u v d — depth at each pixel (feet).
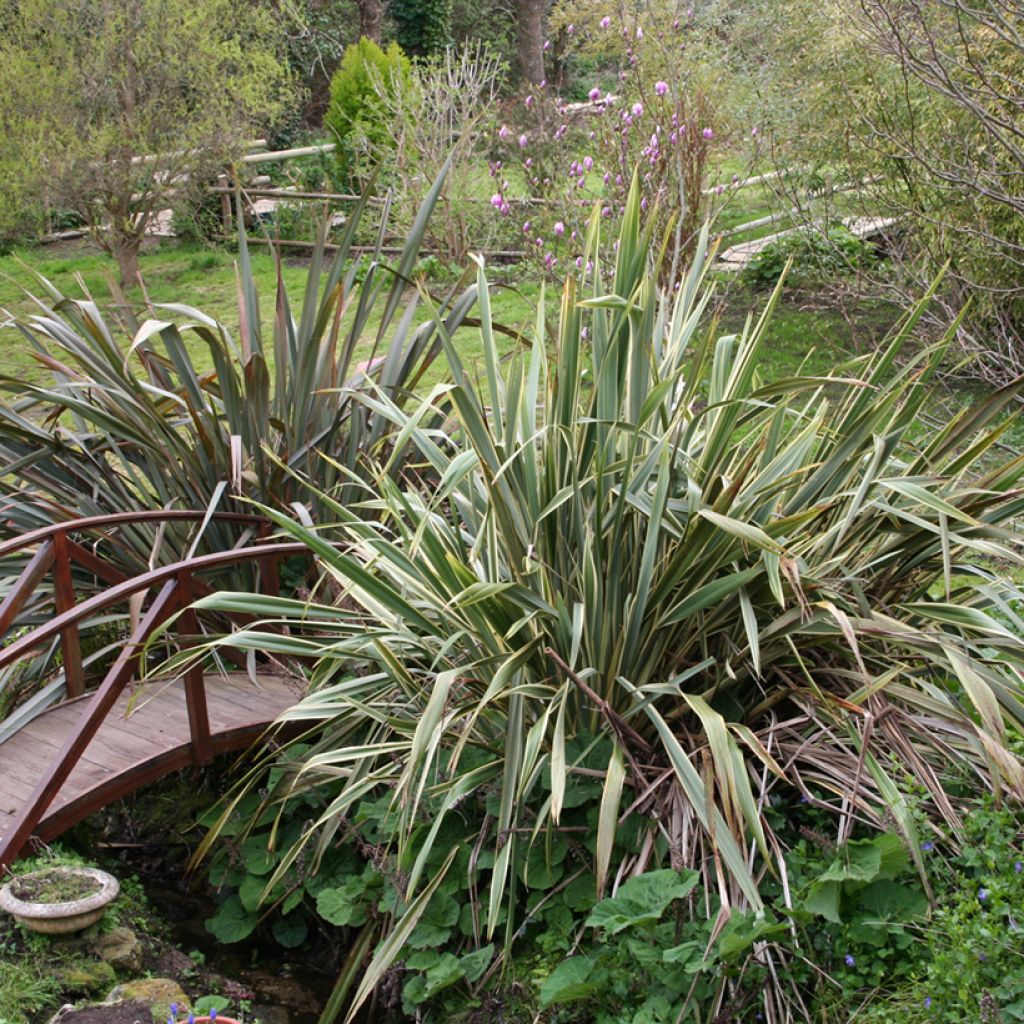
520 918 11.61
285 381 16.66
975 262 22.66
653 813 11.23
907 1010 9.43
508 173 36.60
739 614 11.91
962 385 24.16
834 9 24.63
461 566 11.07
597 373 11.65
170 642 13.14
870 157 24.23
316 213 42.27
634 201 11.50
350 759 12.26
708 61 30.40
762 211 39.42
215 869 13.51
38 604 15.85
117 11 35.76
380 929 12.37
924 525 11.19
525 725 12.00
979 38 21.75
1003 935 9.30
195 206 42.42
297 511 14.80
